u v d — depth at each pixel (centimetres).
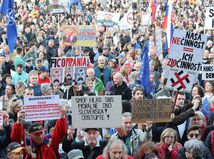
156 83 2325
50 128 1495
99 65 2275
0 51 2794
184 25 4512
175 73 1598
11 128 1338
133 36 3531
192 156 1237
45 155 1256
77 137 1356
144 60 2100
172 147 1334
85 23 4294
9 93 1783
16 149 1209
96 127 1316
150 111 1377
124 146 1156
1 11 2711
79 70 2023
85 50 2805
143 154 1208
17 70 2202
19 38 3303
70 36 2698
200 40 1605
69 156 1262
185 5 6069
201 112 1552
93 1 5741
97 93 2016
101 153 1312
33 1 5600
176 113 1574
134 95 1723
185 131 1484
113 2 6081
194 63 1609
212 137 1378
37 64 2330
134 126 1423
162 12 4469
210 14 2427
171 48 1603
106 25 3559
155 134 1422
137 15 4522
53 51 2909
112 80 2109
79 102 1312
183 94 1591
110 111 1318
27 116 1372
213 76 1881
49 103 1377
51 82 2005
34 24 3794
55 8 3528
